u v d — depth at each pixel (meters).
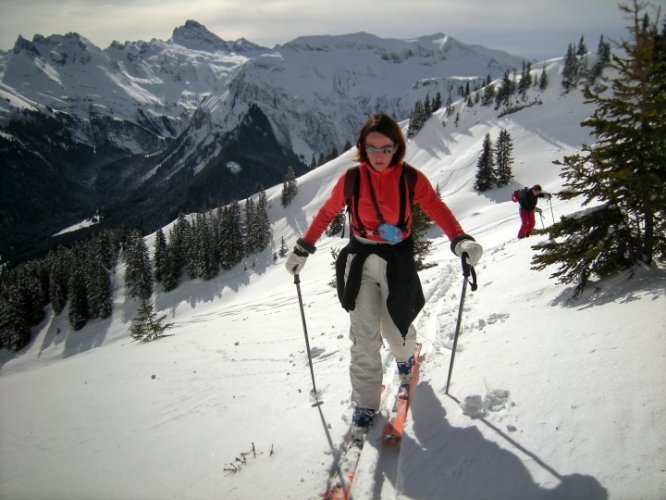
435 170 110.50
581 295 4.35
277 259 82.44
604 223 4.48
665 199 4.07
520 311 4.57
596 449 2.17
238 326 10.91
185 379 5.70
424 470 2.39
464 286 2.90
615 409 2.38
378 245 2.84
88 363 10.52
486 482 2.18
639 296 3.68
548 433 2.38
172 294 77.12
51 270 74.31
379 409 3.09
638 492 1.88
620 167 4.32
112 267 90.25
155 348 10.60
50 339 67.69
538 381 2.85
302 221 106.44
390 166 2.76
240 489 2.63
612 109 4.38
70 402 5.77
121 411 4.80
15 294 68.31
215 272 79.19
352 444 2.73
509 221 23.08
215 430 3.62
